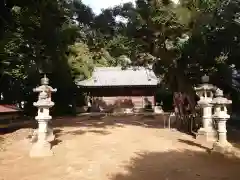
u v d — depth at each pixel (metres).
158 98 43.25
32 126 18.94
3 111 15.73
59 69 29.09
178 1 16.72
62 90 33.22
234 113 18.81
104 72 45.19
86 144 12.25
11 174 7.89
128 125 21.00
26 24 18.53
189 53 14.59
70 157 9.82
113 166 8.52
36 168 8.53
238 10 13.52
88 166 8.54
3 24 17.81
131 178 7.32
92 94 43.69
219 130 10.46
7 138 13.80
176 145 12.05
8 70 19.12
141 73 44.56
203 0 14.77
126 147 11.55
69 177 7.48
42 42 21.64
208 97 13.45
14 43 17.36
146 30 19.06
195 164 8.79
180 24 16.11
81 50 38.44
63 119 27.16
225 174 7.70
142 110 39.53
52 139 12.56
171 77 19.27
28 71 21.81
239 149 11.06
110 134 15.45
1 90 25.23
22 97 28.56
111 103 43.44
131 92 43.56
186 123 17.30
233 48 13.82
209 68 14.88
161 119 27.36
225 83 15.56
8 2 18.58
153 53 20.16
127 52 23.69
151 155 10.06
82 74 38.19
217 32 13.78
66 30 30.50
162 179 7.22
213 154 10.18
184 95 18.14
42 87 12.01
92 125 20.66
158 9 17.00
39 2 18.95
